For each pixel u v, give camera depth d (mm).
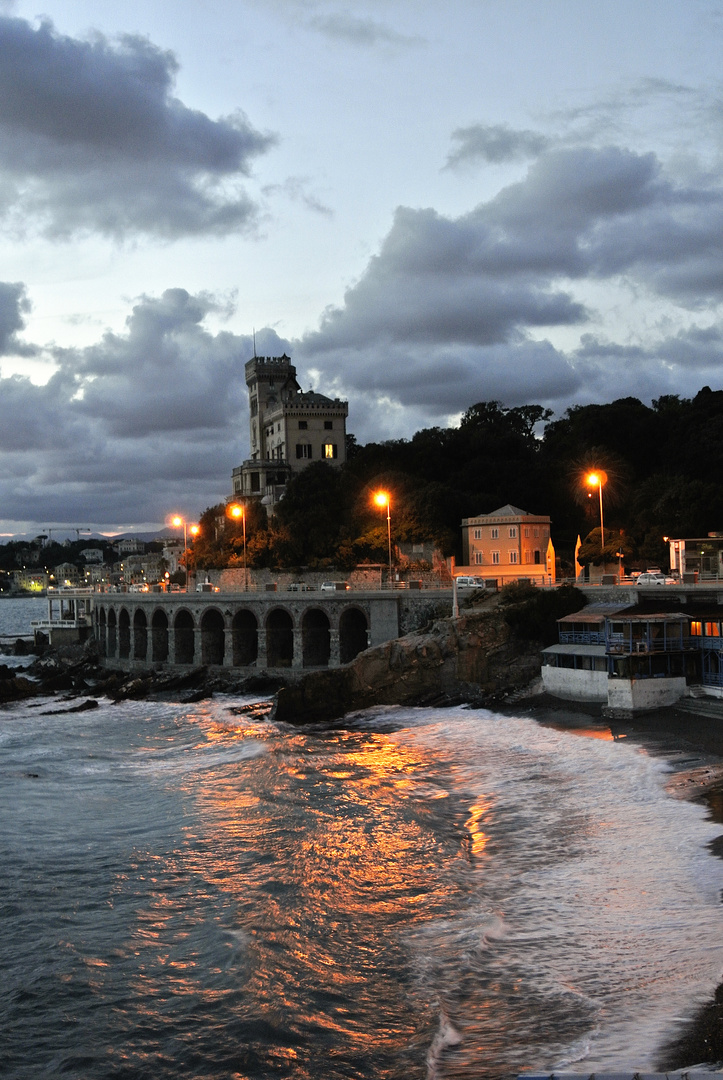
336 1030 26406
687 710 61812
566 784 49688
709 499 116125
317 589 124625
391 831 44625
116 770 64625
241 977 29984
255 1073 24734
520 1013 25984
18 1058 26203
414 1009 27156
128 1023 27828
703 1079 20078
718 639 62688
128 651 141750
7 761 68625
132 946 33188
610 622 64938
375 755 64062
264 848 43156
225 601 114000
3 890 39219
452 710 77000
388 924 33250
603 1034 24156
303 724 79812
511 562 123375
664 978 26781
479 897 34938
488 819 44969
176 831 47125
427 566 127562
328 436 186750
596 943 29781
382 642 96688
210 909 36094
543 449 164125
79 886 39469
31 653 174875
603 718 64312
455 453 160000
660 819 41219
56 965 31938
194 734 79125
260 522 159750
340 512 147000
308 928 33375
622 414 155125
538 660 78688
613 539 119188
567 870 36562
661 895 32844
